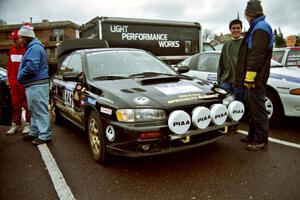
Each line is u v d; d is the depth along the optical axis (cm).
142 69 436
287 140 431
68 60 530
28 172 351
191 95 340
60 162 377
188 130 319
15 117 533
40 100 448
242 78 401
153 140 301
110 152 328
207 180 309
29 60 425
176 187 296
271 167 335
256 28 360
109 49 479
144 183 308
